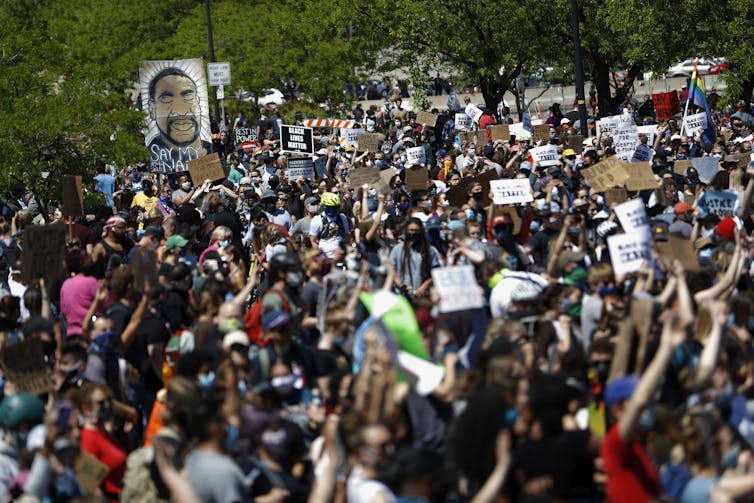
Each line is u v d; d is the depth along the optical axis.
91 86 32.44
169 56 75.56
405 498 10.27
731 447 11.55
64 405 13.77
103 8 84.00
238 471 11.15
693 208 24.55
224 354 14.26
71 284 18.86
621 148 37.97
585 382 13.22
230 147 61.00
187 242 22.14
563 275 17.98
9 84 31.08
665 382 13.37
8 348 14.33
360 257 20.50
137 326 17.12
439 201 26.89
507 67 58.16
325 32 71.25
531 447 10.75
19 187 30.91
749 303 15.02
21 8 81.38
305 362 14.18
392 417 12.18
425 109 58.59
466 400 11.67
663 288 17.62
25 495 11.57
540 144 39.09
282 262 16.81
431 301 15.13
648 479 10.52
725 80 51.72
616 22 52.75
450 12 57.91
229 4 76.81
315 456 12.34
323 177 35.72
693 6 51.25
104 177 37.84
